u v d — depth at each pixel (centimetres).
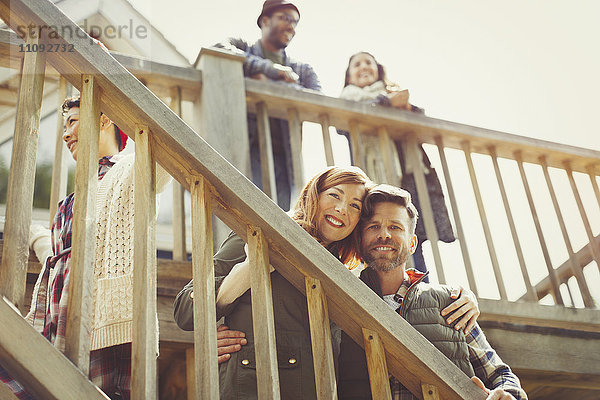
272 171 291
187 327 165
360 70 370
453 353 170
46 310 150
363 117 325
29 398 111
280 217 131
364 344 133
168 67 294
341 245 188
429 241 300
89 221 117
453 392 132
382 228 185
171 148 131
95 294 142
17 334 105
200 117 297
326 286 132
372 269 184
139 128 130
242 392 151
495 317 265
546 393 290
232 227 135
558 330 273
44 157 382
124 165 158
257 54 346
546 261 307
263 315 123
